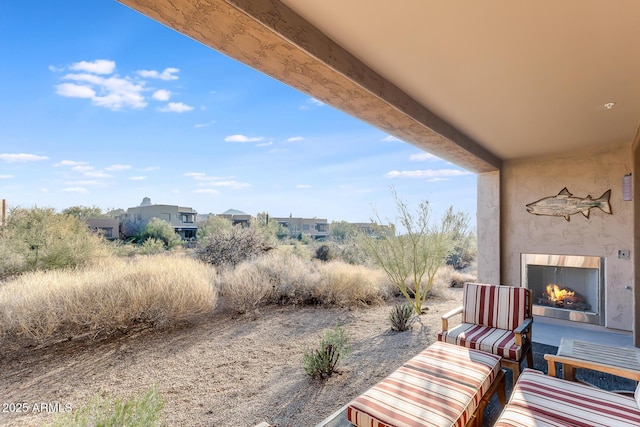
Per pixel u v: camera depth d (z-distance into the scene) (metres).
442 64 2.38
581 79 2.54
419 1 1.68
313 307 6.20
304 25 1.89
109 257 7.62
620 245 4.49
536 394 1.92
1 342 3.83
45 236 6.96
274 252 8.41
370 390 2.05
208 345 4.14
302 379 3.20
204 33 1.76
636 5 1.65
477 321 3.42
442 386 2.07
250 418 2.55
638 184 3.93
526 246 5.24
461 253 9.98
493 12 1.75
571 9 1.70
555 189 5.00
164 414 2.61
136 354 3.84
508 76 2.53
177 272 5.46
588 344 2.64
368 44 2.14
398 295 7.25
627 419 1.66
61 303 4.29
